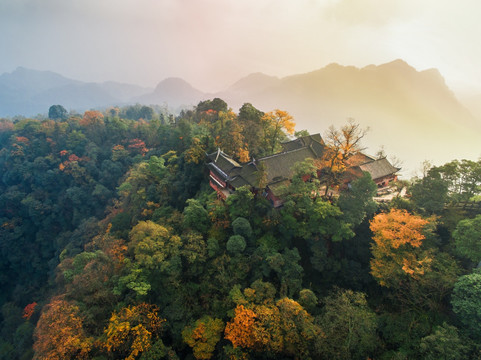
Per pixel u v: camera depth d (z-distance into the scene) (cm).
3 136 11950
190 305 3666
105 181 9062
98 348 3114
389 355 2811
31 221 8838
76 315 3259
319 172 5356
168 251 3825
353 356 2745
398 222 3391
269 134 6462
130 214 6219
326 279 4053
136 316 3203
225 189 5066
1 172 10250
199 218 4384
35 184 9219
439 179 3872
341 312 2842
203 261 3891
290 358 2956
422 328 2861
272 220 4147
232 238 3838
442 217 3912
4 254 8319
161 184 5966
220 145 5966
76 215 8594
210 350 3145
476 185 4147
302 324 2859
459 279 2695
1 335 6556
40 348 3011
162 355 3039
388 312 3353
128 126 11188
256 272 3747
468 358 2289
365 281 3831
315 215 3894
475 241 3050
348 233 3781
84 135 10419
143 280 3581
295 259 3766
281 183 4659
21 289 8000
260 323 2895
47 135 10588
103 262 4109
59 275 5016
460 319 2656
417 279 3086
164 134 9031
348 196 4028
